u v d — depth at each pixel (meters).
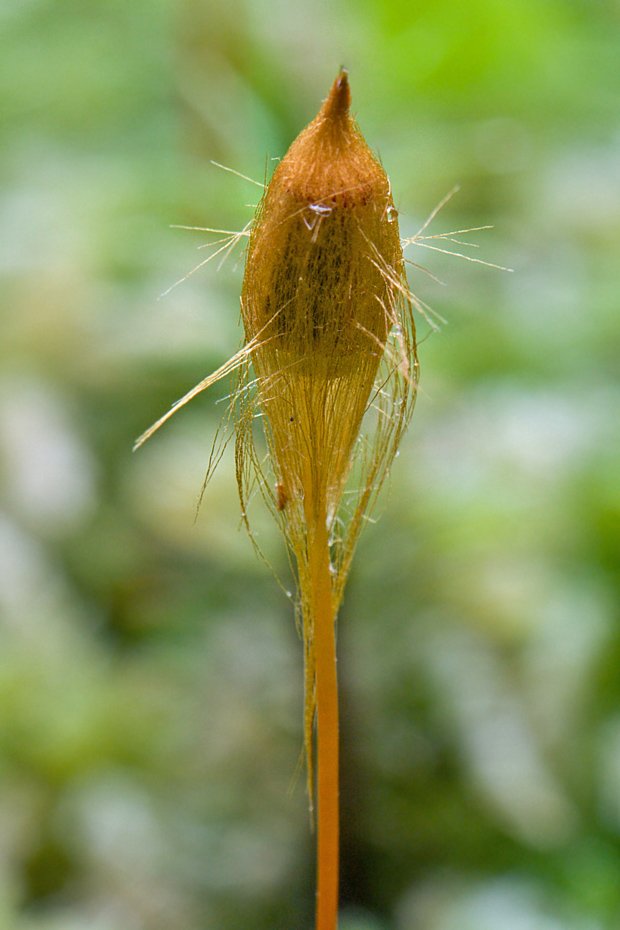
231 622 0.10
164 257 0.10
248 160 0.09
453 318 0.11
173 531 0.10
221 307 0.10
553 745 0.09
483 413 0.11
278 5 0.09
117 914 0.09
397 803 0.09
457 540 0.10
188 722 0.10
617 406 0.11
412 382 0.06
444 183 0.11
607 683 0.10
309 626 0.06
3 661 0.11
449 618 0.10
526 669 0.10
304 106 0.09
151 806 0.10
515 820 0.09
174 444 0.11
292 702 0.10
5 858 0.09
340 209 0.06
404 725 0.10
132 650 0.11
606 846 0.09
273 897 0.09
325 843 0.06
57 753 0.10
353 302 0.06
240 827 0.10
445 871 0.09
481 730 0.09
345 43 0.10
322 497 0.06
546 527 0.10
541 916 0.08
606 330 0.11
